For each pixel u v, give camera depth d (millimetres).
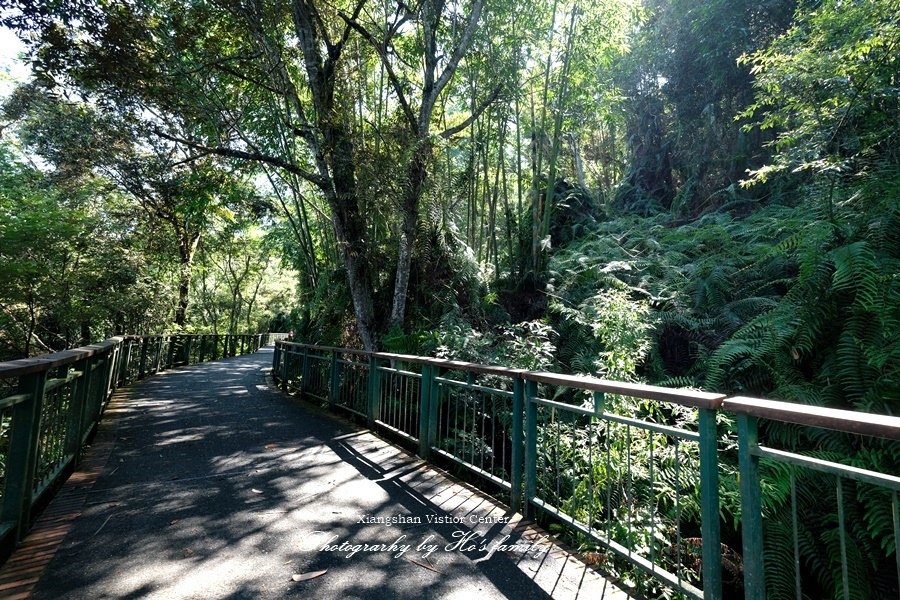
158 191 8016
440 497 3482
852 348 4598
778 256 6637
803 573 4023
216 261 24031
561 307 6977
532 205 9695
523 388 3365
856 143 5355
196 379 10180
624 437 3639
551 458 3947
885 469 3885
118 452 4398
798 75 5402
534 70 9750
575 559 2643
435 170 7773
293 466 4082
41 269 9648
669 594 2689
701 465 2066
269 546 2660
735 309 6547
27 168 12008
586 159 18766
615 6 8734
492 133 9938
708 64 12031
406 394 4945
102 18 6215
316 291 10219
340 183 7648
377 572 2424
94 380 4910
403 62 9062
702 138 12633
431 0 7625
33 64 6340
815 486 4195
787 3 10523
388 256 8391
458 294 8273
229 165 8586
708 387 5426
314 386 7402
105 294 11758
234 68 7996
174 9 7000
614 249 8828
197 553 2559
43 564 2400
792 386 4812
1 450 4098
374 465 4164
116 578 2291
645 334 5824
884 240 4938
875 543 3791
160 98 6879
